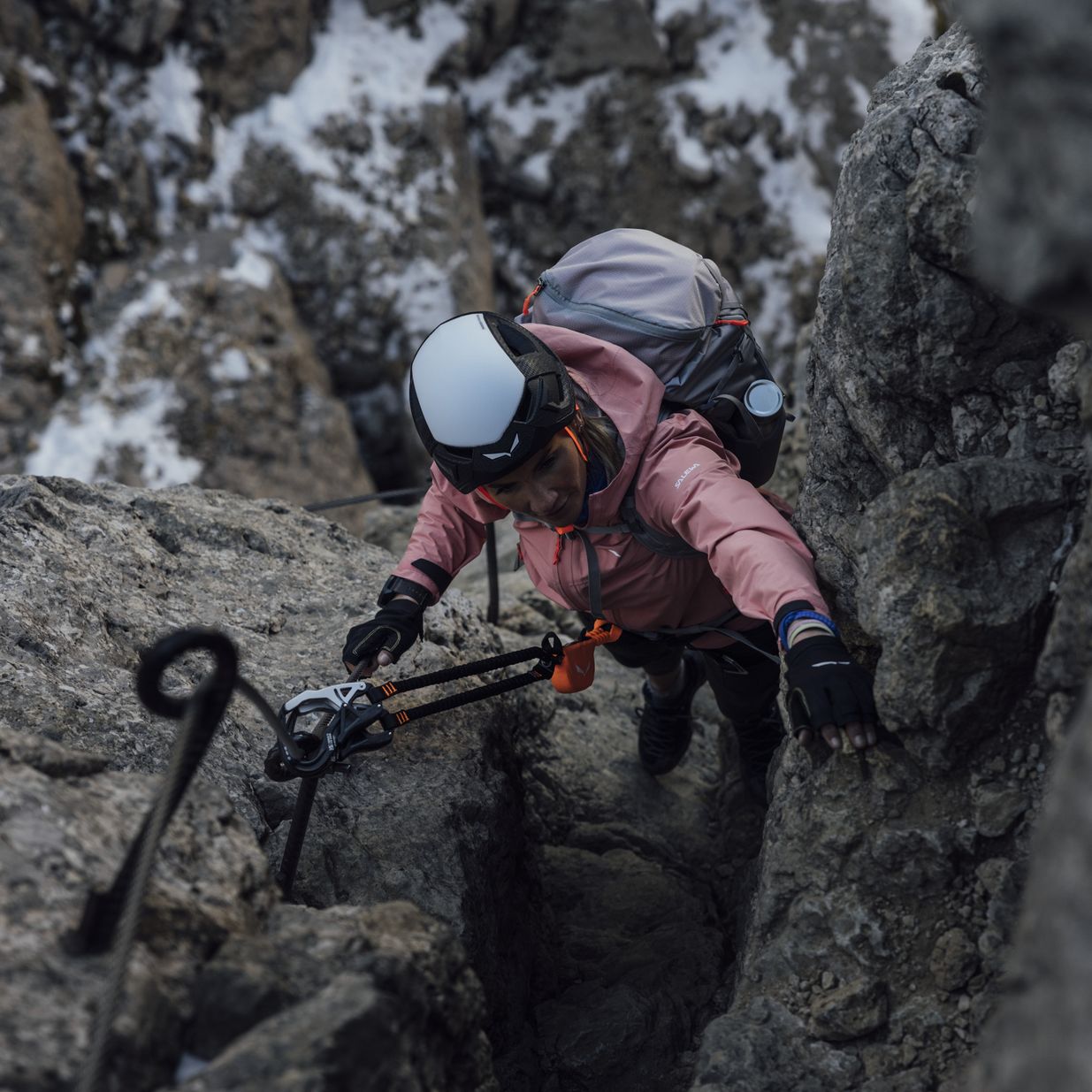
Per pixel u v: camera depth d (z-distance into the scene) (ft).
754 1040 5.80
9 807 4.66
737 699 8.46
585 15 29.99
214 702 4.20
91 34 26.22
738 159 30.35
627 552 6.98
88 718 7.11
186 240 26.68
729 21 30.78
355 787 7.54
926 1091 5.56
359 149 28.17
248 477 25.20
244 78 27.73
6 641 7.41
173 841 4.90
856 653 6.72
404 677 8.43
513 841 7.89
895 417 6.34
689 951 8.04
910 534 5.71
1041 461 5.89
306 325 27.96
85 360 24.72
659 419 6.85
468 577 13.82
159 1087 3.99
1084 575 4.75
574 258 7.48
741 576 6.18
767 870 6.44
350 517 25.89
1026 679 5.82
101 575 8.50
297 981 4.45
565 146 30.27
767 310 30.30
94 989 4.00
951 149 5.70
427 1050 4.66
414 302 28.02
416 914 5.03
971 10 3.58
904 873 5.93
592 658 7.60
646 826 9.90
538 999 7.72
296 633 8.88
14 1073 3.63
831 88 30.19
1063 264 3.52
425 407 6.57
